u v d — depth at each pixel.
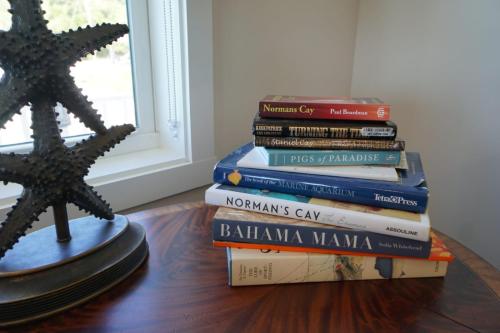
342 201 0.51
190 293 0.48
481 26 0.93
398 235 0.48
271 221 0.50
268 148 0.54
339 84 1.25
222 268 0.53
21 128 0.81
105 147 0.49
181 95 0.92
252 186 0.54
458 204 1.07
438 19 1.01
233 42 0.98
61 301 0.43
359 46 1.23
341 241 0.49
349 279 0.50
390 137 0.53
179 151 0.99
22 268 0.43
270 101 0.55
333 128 0.52
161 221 0.67
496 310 0.45
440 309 0.45
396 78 1.15
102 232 0.52
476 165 1.01
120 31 0.47
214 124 1.00
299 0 1.07
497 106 0.94
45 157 0.44
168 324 0.42
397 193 0.48
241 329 0.42
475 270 0.54
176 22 0.87
